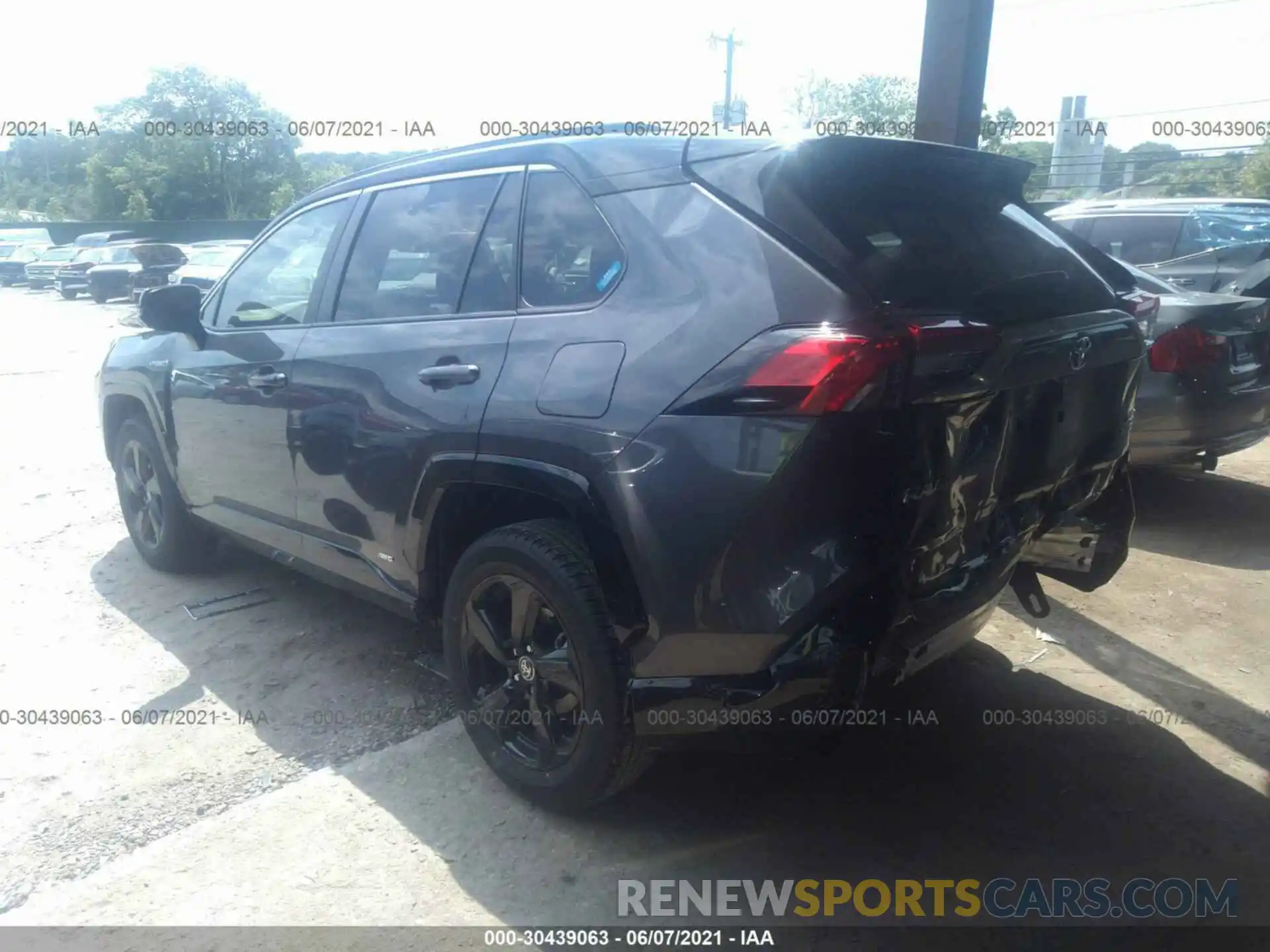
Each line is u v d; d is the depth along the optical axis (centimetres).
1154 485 649
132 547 553
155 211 4600
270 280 410
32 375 1247
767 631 239
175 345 450
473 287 315
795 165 256
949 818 300
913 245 262
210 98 4597
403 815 304
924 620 261
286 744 345
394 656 410
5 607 466
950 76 531
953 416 244
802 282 238
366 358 336
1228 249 738
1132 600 458
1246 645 411
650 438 248
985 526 281
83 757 338
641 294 265
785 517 234
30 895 271
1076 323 286
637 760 278
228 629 438
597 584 271
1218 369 534
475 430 290
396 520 326
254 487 403
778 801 308
